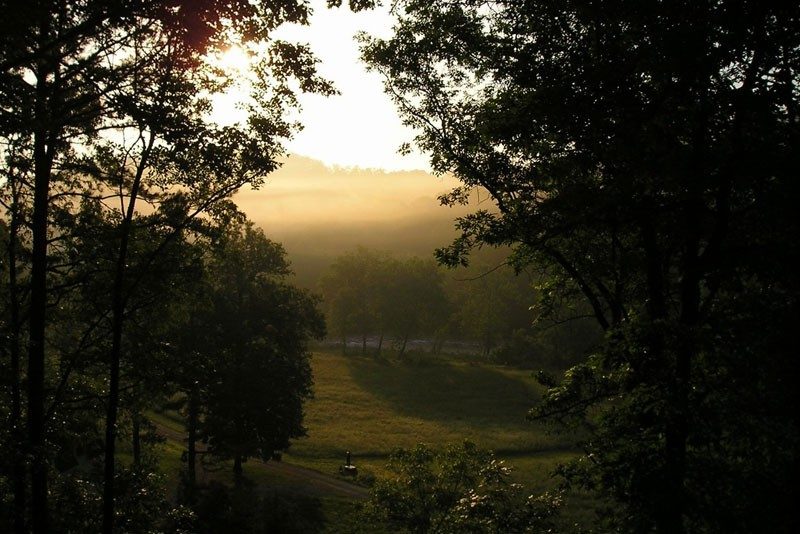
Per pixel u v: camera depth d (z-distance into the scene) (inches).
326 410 2800.2
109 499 710.5
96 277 754.2
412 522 800.9
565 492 643.5
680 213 487.2
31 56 416.8
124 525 800.3
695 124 445.7
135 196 702.5
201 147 605.6
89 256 723.4
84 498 788.0
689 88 441.4
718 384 452.1
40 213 643.5
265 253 1614.2
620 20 462.3
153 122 519.2
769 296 458.9
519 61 523.2
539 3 504.4
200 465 1675.7
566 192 485.4
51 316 770.8
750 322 444.5
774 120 418.6
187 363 901.8
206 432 1469.0
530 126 496.4
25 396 745.0
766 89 418.9
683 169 432.5
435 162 619.2
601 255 608.7
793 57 429.4
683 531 443.8
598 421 513.0
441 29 586.2
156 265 757.9
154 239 775.1
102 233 710.5
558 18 510.6
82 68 511.5
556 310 690.2
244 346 1503.4
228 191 723.4
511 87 545.6
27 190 668.1
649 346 466.0
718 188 453.7
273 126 657.0
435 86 613.9
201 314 1427.2
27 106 443.5
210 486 1291.8
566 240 599.5
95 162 695.1
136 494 828.0
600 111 465.7
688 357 453.1
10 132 441.1
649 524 446.9
